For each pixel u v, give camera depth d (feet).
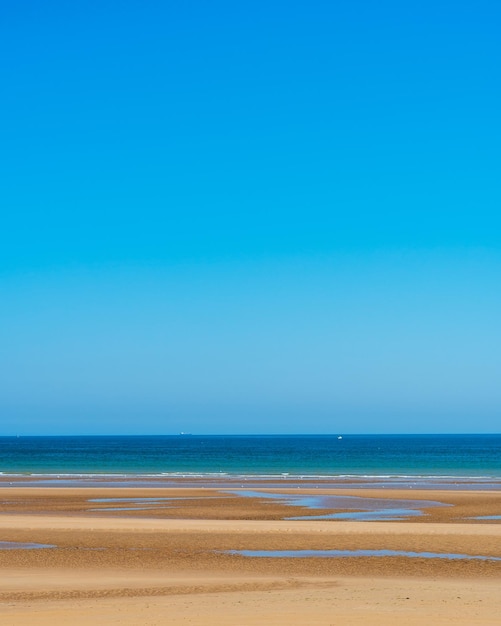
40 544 100.37
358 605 57.88
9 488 207.62
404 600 60.34
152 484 232.73
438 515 142.00
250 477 270.67
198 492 195.31
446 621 51.37
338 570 81.76
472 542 100.48
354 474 294.25
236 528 112.88
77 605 59.16
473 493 190.70
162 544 99.86
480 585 71.15
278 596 62.90
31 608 57.88
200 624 50.47
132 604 59.21
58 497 181.27
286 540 102.68
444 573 80.02
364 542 100.73
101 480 255.09
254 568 83.15
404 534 107.24
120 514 143.43
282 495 186.09
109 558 89.97
